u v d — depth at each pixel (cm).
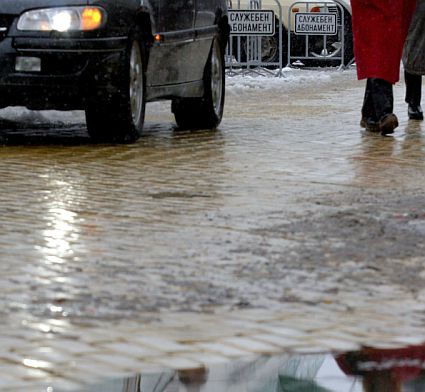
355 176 1702
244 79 4019
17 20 2066
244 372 795
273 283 1065
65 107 2098
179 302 998
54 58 2062
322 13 4459
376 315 963
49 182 1655
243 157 1928
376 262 1150
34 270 1116
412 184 1623
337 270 1116
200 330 913
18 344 876
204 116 2444
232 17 4238
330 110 2842
